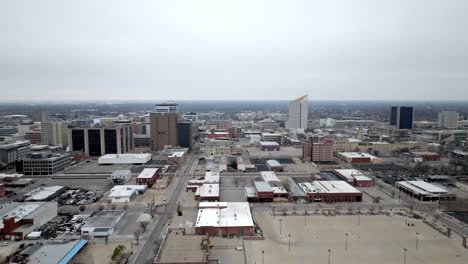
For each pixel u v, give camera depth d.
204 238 158.88
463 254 151.50
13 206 195.12
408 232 176.00
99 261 146.62
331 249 156.75
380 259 147.00
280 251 155.25
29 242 165.50
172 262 135.88
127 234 175.38
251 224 176.12
